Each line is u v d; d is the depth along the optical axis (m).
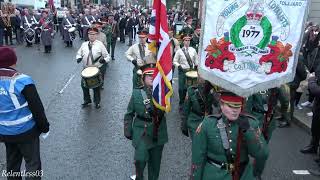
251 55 4.08
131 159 7.04
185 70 10.05
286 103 6.52
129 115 5.45
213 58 4.11
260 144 3.87
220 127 3.87
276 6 4.03
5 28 23.08
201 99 5.96
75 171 6.48
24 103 4.80
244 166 3.96
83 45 10.55
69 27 24.23
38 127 4.95
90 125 8.94
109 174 6.41
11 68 4.79
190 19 18.58
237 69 4.09
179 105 10.51
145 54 9.71
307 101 10.87
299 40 4.20
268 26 4.05
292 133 8.86
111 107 10.59
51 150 7.35
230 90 4.10
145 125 5.29
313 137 7.50
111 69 16.81
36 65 16.69
